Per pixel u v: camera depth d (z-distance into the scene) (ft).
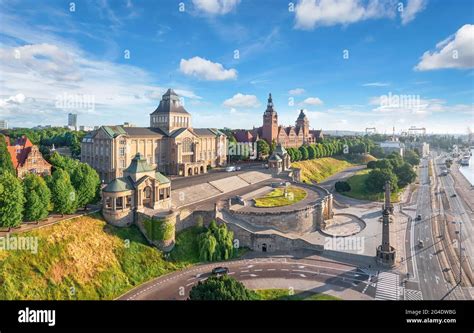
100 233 241.55
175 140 464.24
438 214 424.46
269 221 305.94
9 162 311.47
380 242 308.19
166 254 256.73
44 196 223.92
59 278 197.98
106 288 209.97
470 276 247.50
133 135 422.41
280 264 259.80
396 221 388.16
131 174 272.92
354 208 449.06
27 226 218.38
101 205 272.10
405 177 591.78
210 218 291.99
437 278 241.76
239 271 246.88
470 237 339.36
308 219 325.01
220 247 269.64
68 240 220.02
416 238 330.13
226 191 394.73
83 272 209.77
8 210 203.21
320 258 271.69
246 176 470.39
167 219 258.57
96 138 408.67
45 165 347.77
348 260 268.62
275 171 521.24
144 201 281.13
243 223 303.48
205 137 534.37
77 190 254.88
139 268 236.02
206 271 246.47
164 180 295.69
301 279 234.79
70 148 565.94
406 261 272.10
